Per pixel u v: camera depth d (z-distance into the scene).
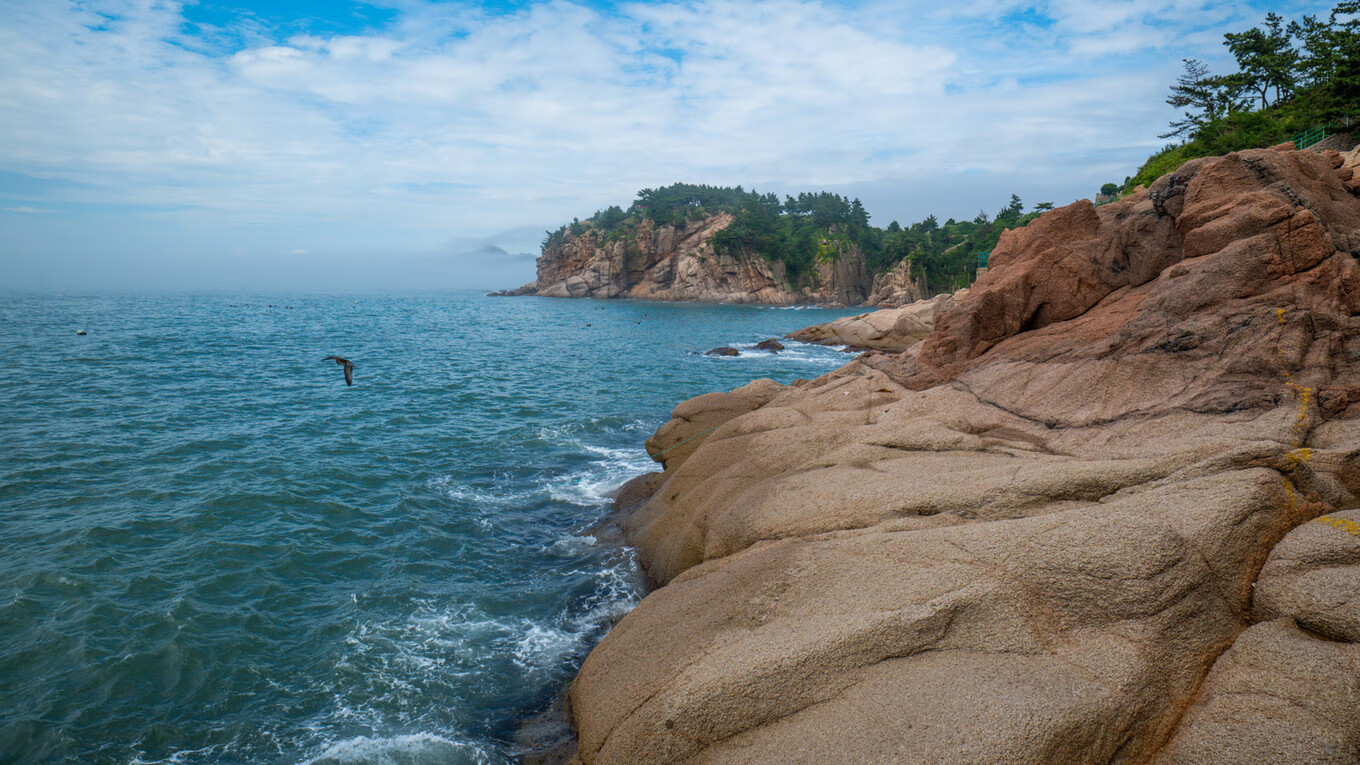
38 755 11.33
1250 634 8.80
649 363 59.97
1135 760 8.02
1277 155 19.98
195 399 38.06
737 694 9.00
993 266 27.03
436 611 16.06
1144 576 9.30
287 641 14.71
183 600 16.00
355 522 21.12
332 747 11.67
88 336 69.44
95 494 22.47
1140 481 12.08
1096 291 23.86
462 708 12.71
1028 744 7.58
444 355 62.22
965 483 13.30
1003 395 18.98
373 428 32.62
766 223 191.50
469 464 27.45
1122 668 8.47
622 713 9.88
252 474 24.91
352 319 113.50
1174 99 70.62
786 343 78.56
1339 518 9.90
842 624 9.57
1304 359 15.31
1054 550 9.88
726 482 17.75
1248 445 11.86
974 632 9.25
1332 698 7.58
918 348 25.73
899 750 7.76
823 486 14.82
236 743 11.75
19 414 32.75
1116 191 83.81
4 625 14.77
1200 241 19.25
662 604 12.41
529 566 18.59
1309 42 62.09
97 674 13.33
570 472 26.66
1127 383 16.98
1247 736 7.52
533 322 111.44
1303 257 17.00
